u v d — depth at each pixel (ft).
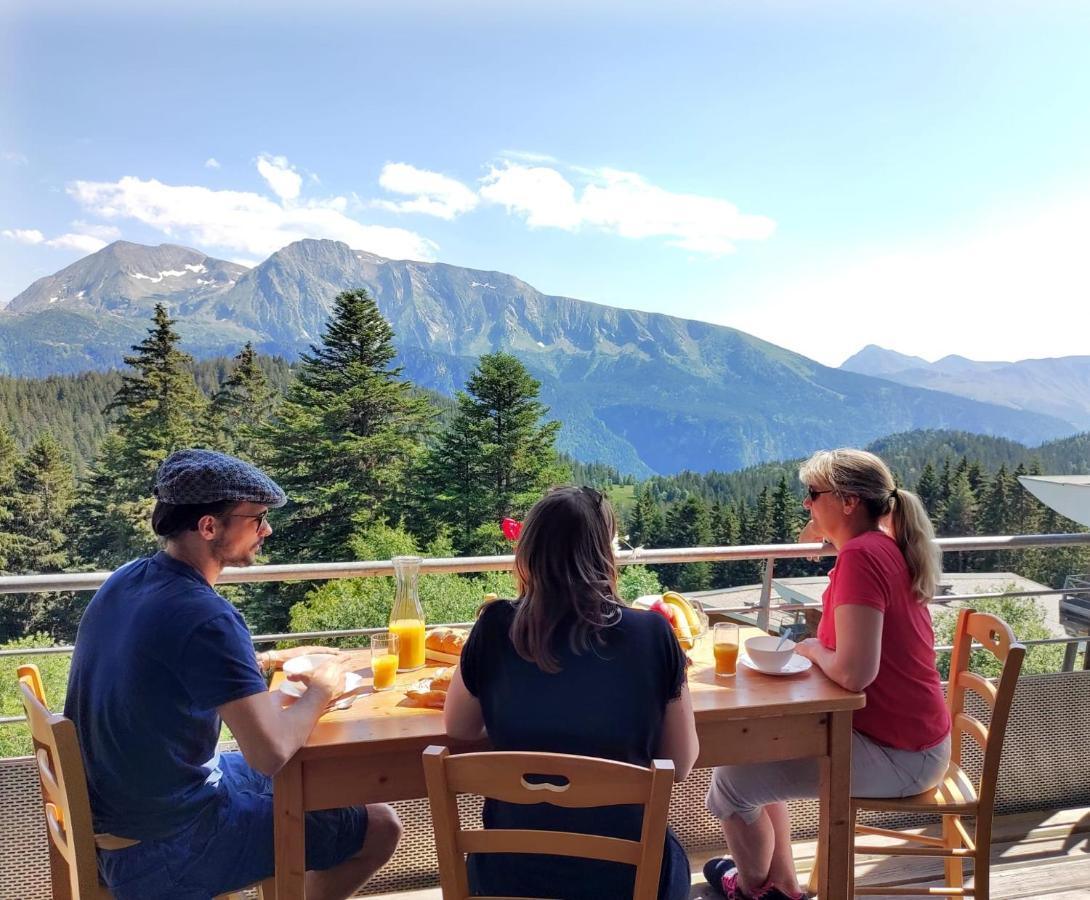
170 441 150.00
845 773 5.62
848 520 6.40
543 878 4.28
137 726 4.53
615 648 4.26
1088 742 8.93
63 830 4.66
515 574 4.55
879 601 5.72
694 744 4.57
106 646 4.64
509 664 4.35
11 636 131.75
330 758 4.80
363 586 81.61
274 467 144.46
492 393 148.36
